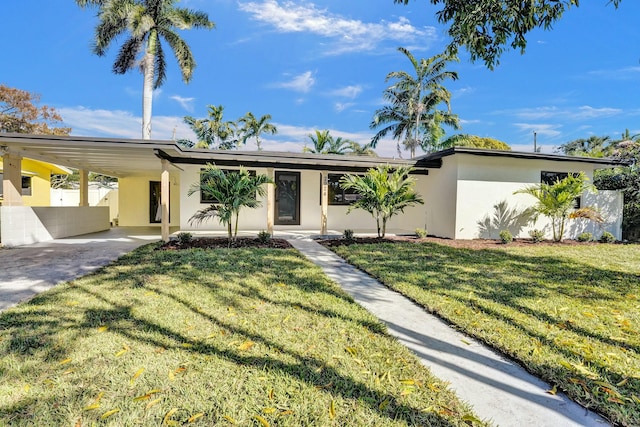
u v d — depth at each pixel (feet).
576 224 37.24
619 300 13.85
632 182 37.58
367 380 7.86
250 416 6.53
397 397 7.26
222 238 30.40
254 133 98.37
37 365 8.05
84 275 16.75
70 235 34.35
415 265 20.13
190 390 7.27
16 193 27.02
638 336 10.31
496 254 24.82
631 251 27.22
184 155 29.35
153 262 19.75
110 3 52.65
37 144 23.66
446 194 35.19
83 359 8.38
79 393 7.04
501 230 35.01
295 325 10.87
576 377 8.03
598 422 6.66
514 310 12.45
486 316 11.82
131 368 8.04
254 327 10.61
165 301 12.74
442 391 7.53
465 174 33.78
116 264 19.22
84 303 12.39
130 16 53.78
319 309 12.39
